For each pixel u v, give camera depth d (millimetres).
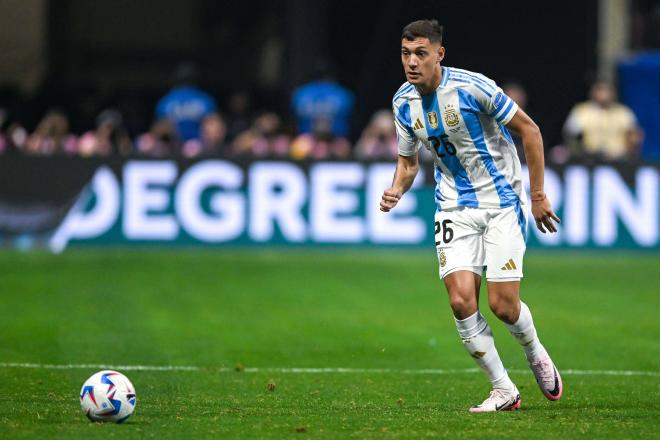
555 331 39719
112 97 84625
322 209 59625
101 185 59844
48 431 21812
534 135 24484
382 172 59562
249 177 59625
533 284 51344
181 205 59719
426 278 52344
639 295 48500
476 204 24953
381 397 27562
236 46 97562
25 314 42031
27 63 93625
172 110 69688
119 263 55625
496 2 86688
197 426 22594
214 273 53125
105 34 96188
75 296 46531
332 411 24938
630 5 83625
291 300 46094
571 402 26750
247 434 21828
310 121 70000
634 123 67375
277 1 92875
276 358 34125
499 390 25141
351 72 89062
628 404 26469
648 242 59719
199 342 36812
